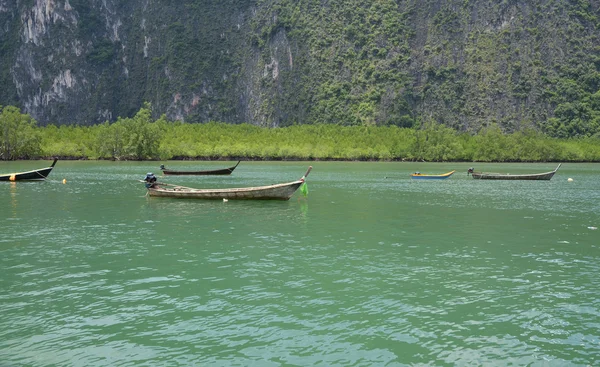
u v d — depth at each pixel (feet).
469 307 58.85
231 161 542.16
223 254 83.25
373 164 496.23
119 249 86.38
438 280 69.15
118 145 499.92
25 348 47.85
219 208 137.28
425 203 155.22
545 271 74.02
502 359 46.47
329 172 337.72
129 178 252.01
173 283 67.10
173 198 157.48
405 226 111.96
